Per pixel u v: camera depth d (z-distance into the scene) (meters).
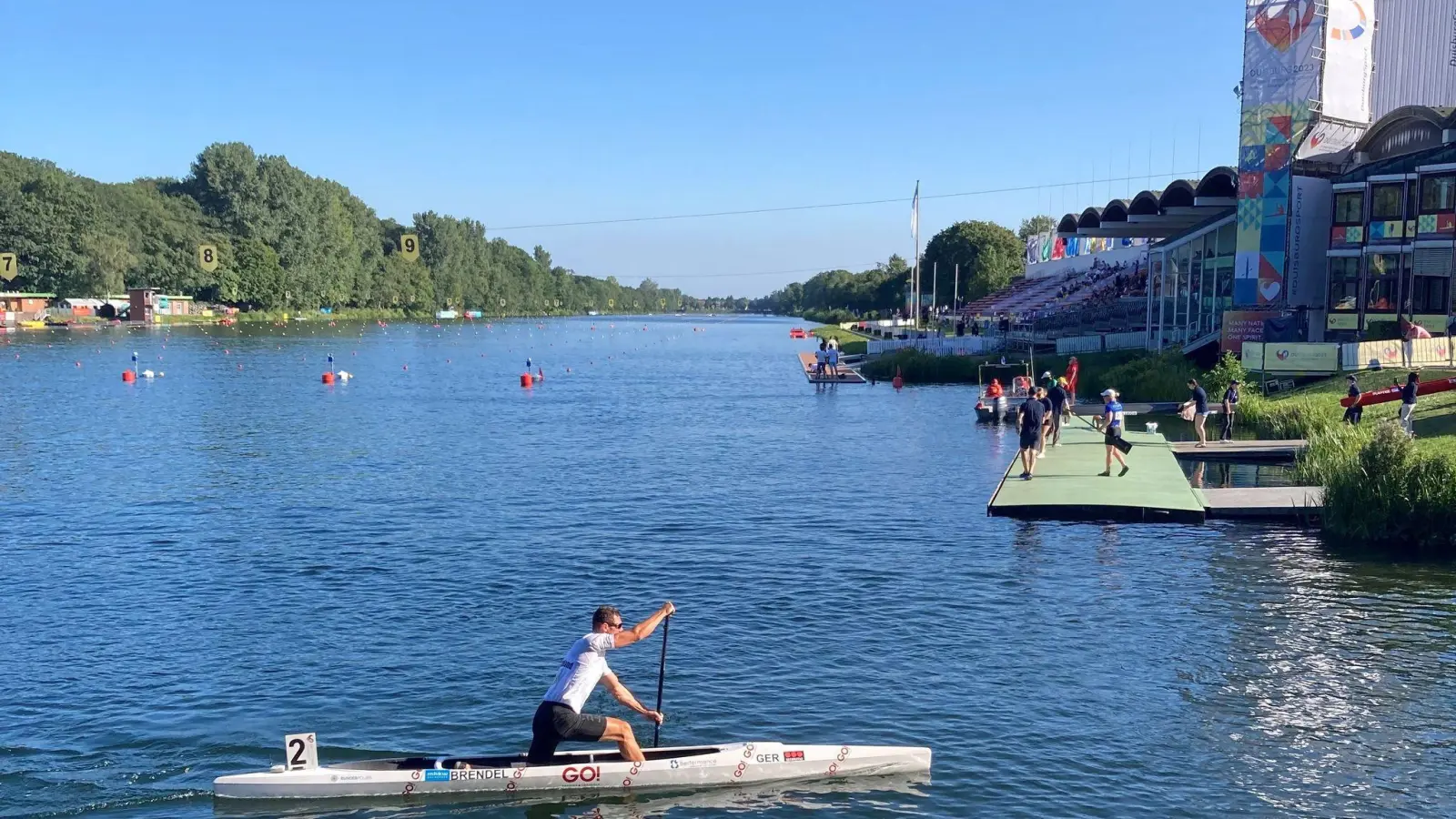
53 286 137.75
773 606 19.86
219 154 169.50
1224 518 26.75
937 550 24.03
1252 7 53.06
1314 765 13.31
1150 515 26.66
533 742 13.23
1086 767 13.35
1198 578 21.48
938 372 73.56
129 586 21.34
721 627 18.66
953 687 15.88
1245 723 14.54
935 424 49.41
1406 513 23.97
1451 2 58.53
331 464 36.88
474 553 23.94
